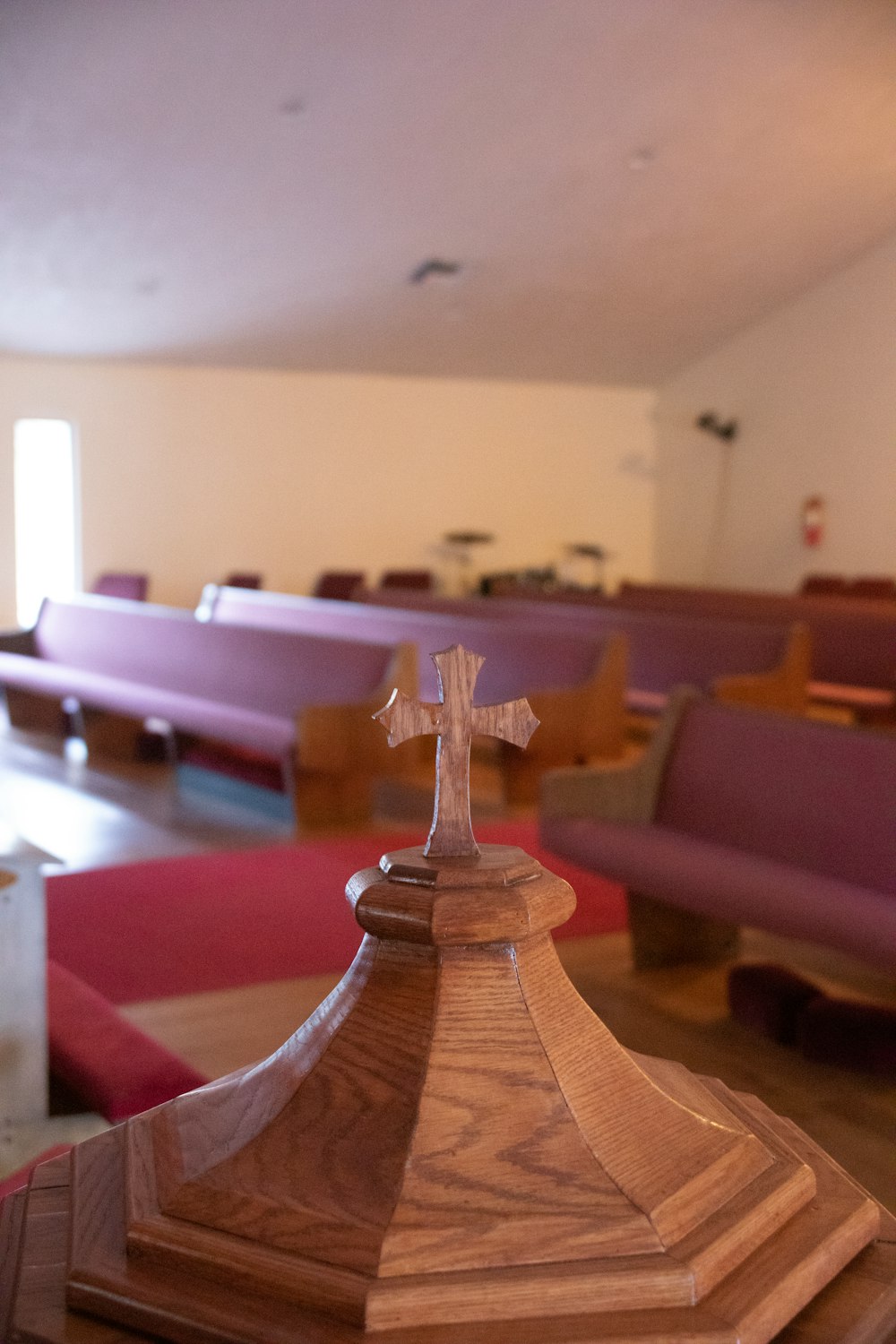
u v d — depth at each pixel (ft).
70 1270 2.27
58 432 36.58
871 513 37.35
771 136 28.45
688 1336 2.07
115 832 16.97
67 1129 7.55
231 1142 2.45
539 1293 2.11
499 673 21.59
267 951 12.02
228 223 28.94
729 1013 10.67
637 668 24.20
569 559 44.16
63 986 9.07
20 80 22.94
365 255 31.50
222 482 38.27
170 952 11.98
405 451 41.11
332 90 24.43
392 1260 2.12
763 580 41.22
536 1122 2.32
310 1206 2.25
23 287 30.78
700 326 40.14
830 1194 2.58
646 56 24.85
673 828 11.83
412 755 18.08
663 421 44.75
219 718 18.99
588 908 13.62
